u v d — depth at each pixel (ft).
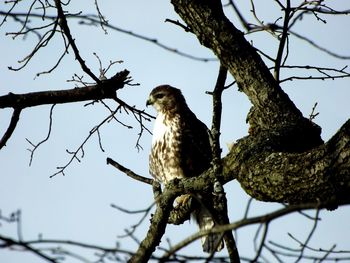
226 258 23.45
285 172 29.73
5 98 37.50
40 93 38.32
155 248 37.88
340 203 22.66
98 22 32.48
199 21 36.83
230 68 36.96
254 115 36.88
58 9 35.68
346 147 28.17
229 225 22.45
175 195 37.04
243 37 37.14
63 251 21.42
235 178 33.17
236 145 33.65
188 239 22.97
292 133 34.17
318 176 28.76
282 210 21.85
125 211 25.81
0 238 20.92
